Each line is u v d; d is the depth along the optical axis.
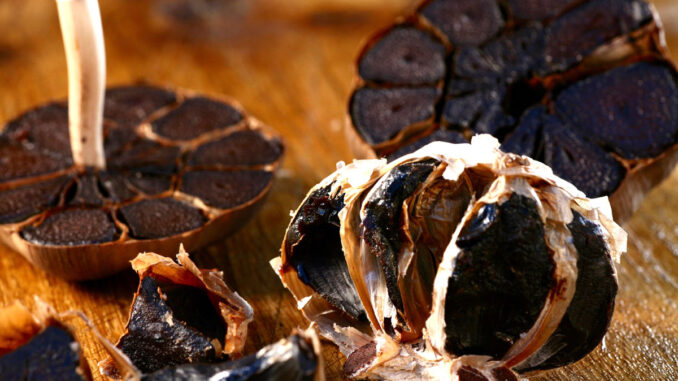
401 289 0.41
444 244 0.41
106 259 0.43
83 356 0.40
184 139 0.46
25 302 0.44
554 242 0.40
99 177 0.45
